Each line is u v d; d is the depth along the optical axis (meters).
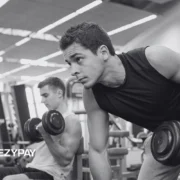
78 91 3.26
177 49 6.64
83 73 0.93
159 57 0.95
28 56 9.42
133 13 6.21
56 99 1.92
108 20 6.57
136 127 5.21
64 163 1.77
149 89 0.99
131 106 1.06
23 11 5.84
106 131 1.20
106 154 1.21
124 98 1.05
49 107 1.94
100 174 1.17
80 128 1.84
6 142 3.98
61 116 1.71
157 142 1.03
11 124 4.55
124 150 2.99
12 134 4.43
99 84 1.06
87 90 1.13
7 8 5.65
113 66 0.98
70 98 3.19
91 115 1.18
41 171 1.76
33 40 7.86
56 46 8.42
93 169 1.19
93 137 1.19
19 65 10.43
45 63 10.36
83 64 0.92
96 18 6.41
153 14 6.36
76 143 1.79
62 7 5.71
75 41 0.91
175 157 0.97
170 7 6.45
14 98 3.95
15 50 8.73
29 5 5.55
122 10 6.00
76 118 1.85
